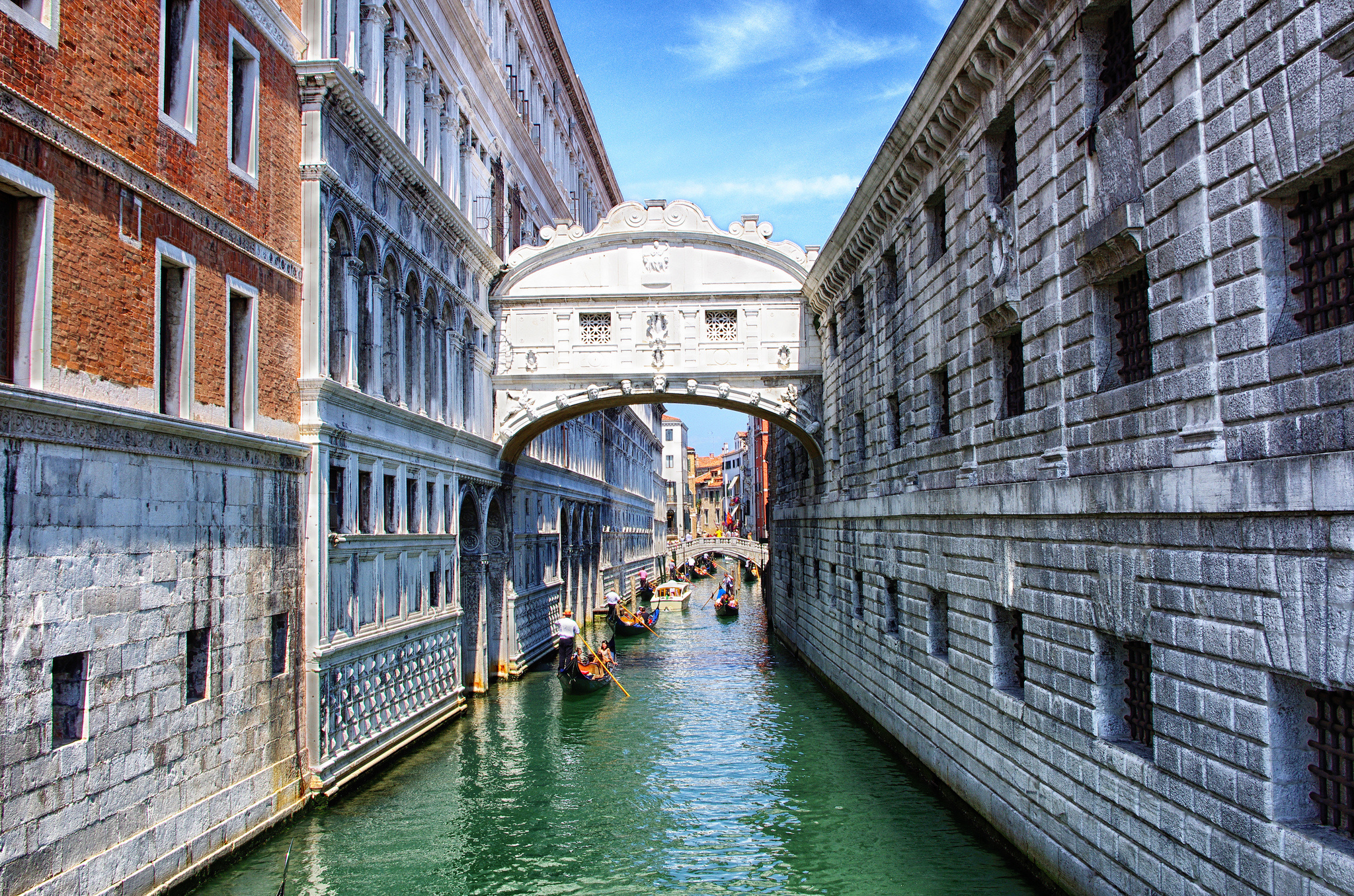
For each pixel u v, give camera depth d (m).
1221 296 7.49
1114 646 9.53
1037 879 11.03
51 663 8.55
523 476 28.58
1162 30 8.22
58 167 8.82
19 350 8.51
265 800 12.35
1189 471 7.76
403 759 17.23
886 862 12.28
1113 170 9.12
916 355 16.25
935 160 14.82
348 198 14.97
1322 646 6.39
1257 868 7.02
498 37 25.25
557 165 34.72
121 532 9.55
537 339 25.12
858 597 21.09
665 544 81.81
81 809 8.89
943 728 14.63
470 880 12.06
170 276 10.92
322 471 13.81
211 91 11.56
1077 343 9.98
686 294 25.19
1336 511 6.18
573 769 17.42
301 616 13.52
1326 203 6.69
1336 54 6.25
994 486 12.13
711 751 18.73
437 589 19.95
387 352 17.19
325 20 14.38
